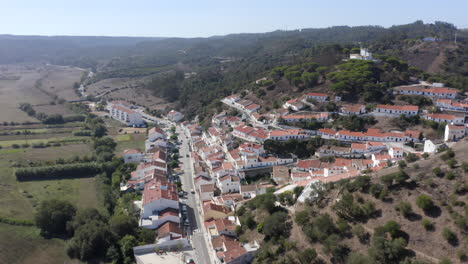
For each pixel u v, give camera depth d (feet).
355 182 379.76
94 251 425.28
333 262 320.70
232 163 638.94
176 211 483.92
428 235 298.15
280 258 347.15
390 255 287.28
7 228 475.72
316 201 393.91
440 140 602.44
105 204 544.21
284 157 648.79
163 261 400.47
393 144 612.70
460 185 320.09
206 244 436.76
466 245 275.80
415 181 352.90
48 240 459.73
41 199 563.07
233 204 509.76
